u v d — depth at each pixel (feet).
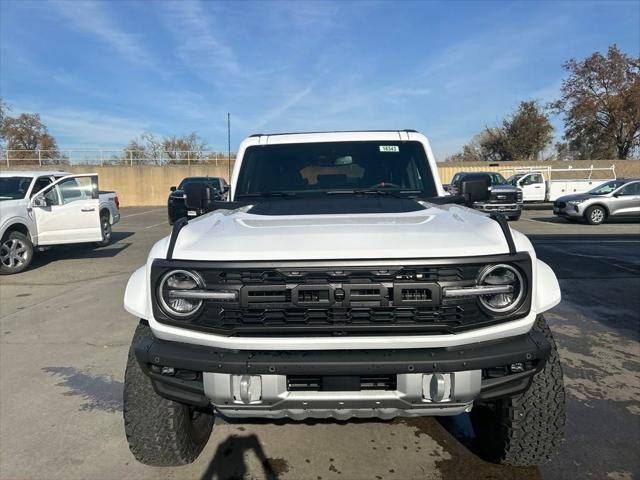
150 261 7.61
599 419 10.50
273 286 7.02
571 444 9.57
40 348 15.83
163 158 112.78
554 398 7.90
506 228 7.76
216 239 7.68
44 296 23.22
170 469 9.16
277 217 9.21
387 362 6.89
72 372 13.84
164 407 8.37
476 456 9.35
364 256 7.00
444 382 7.01
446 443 9.86
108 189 107.76
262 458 9.43
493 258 7.11
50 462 9.42
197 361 7.13
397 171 12.33
